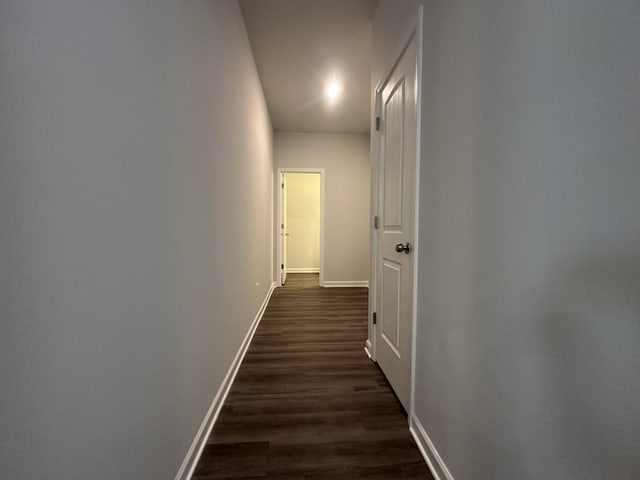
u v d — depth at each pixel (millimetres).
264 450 1209
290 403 1540
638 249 442
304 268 6527
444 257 1040
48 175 479
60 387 507
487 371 798
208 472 1102
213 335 1390
